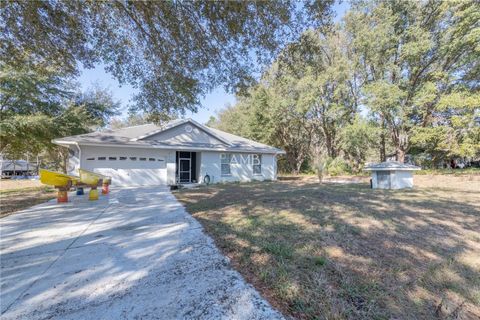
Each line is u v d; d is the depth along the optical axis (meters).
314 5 4.66
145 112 7.28
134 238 3.82
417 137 15.98
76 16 4.88
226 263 2.85
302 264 2.77
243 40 5.12
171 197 8.23
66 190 7.38
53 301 2.13
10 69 10.32
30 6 4.47
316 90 18.45
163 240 3.69
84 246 3.48
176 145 13.20
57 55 5.61
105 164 11.87
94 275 2.61
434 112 16.30
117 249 3.35
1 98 11.15
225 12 4.48
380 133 17.42
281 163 27.03
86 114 16.08
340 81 18.48
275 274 2.53
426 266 2.87
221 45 5.31
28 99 11.82
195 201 7.35
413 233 3.95
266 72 6.37
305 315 1.92
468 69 15.20
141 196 8.50
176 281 2.45
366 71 18.33
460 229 4.20
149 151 12.88
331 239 3.56
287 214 5.07
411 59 15.82
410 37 15.96
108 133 13.12
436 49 15.48
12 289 2.34
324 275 2.52
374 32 16.28
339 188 10.38
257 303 2.06
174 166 13.48
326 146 23.17
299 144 25.30
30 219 5.15
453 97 13.94
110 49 5.71
